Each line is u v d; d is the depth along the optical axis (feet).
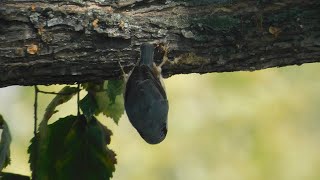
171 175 52.65
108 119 53.72
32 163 31.19
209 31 29.66
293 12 29.89
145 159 53.01
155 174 52.80
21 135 56.34
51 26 28.99
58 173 31.22
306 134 53.21
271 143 52.49
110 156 31.45
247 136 52.80
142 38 29.55
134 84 28.84
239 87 53.26
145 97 28.68
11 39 28.81
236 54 29.86
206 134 52.65
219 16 29.76
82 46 29.19
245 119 52.85
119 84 30.81
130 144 53.47
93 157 31.40
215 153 52.54
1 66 28.89
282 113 53.16
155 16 29.71
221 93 53.11
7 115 57.31
